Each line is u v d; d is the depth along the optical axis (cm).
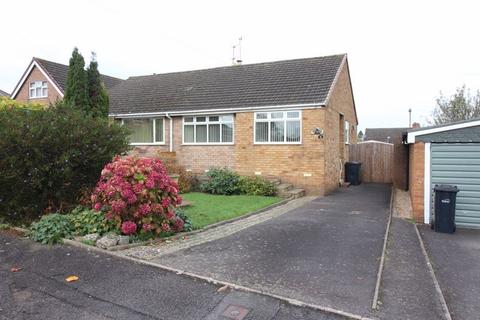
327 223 903
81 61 1261
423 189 970
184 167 1656
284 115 1495
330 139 1548
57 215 739
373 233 805
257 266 572
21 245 659
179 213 815
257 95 1625
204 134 1678
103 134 909
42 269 551
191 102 1755
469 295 488
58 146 821
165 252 634
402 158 1722
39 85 2688
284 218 965
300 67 1770
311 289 486
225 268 560
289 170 1487
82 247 641
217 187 1427
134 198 665
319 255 635
